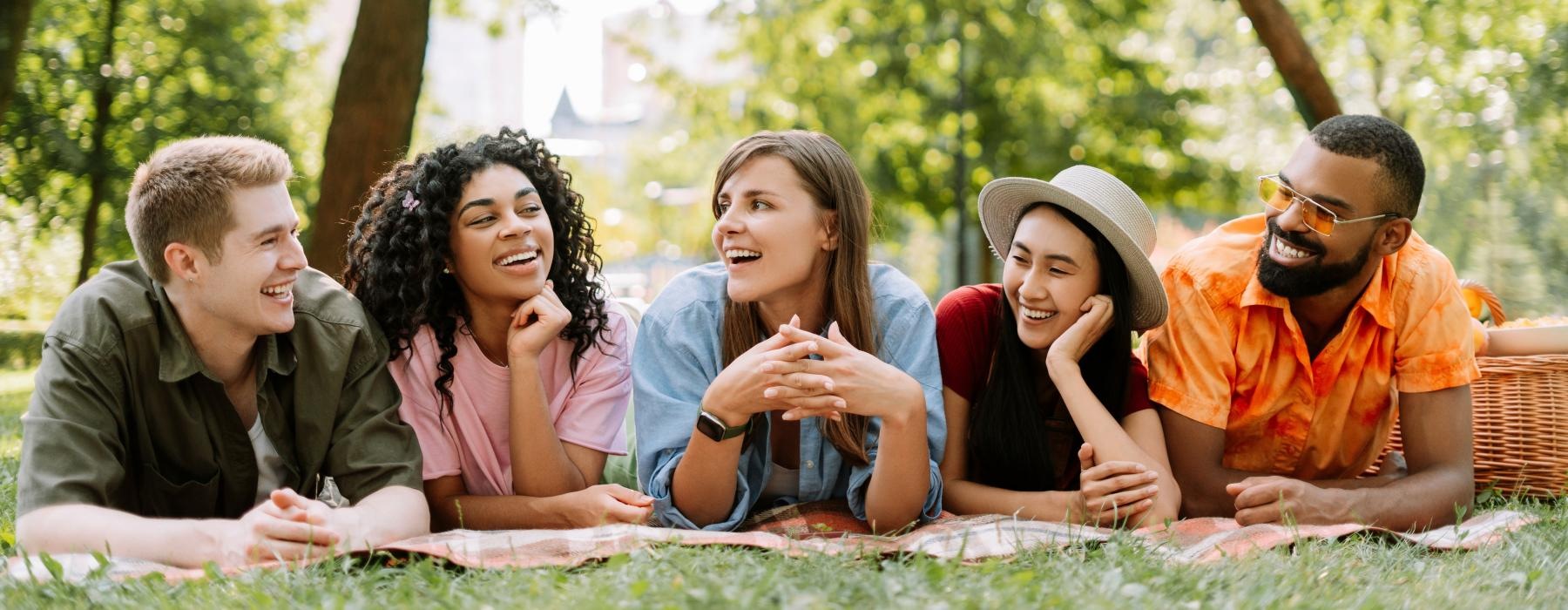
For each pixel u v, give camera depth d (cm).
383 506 300
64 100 1742
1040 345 345
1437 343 352
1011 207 363
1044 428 352
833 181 334
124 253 1923
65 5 1733
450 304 348
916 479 316
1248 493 324
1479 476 403
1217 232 377
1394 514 333
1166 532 298
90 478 287
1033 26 1703
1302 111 862
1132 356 363
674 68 1848
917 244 2903
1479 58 1345
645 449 333
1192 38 1816
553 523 327
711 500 321
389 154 758
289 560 266
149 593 236
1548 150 1339
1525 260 1302
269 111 1841
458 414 344
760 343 315
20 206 1753
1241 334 357
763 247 326
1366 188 328
